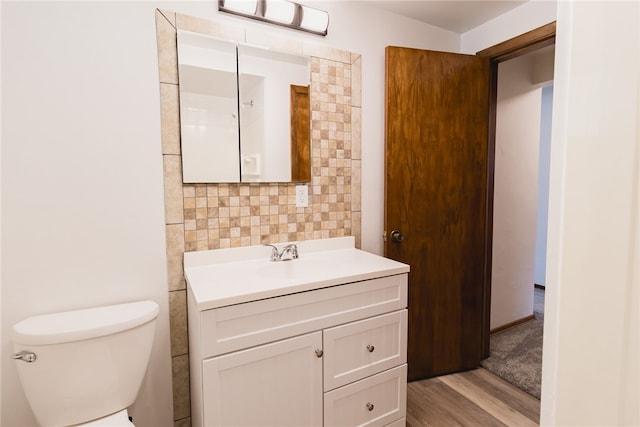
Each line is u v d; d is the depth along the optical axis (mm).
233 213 1582
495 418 1710
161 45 1383
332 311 1333
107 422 1146
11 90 1160
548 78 2621
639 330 311
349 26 1835
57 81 1220
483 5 1904
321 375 1319
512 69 2568
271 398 1223
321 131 1784
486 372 2148
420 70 1918
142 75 1356
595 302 342
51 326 1133
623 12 311
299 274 1642
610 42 320
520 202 2748
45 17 1189
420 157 1951
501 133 2547
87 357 1124
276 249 1628
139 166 1373
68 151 1253
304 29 1679
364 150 1936
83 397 1132
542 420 406
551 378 392
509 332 2719
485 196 2131
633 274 312
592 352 347
